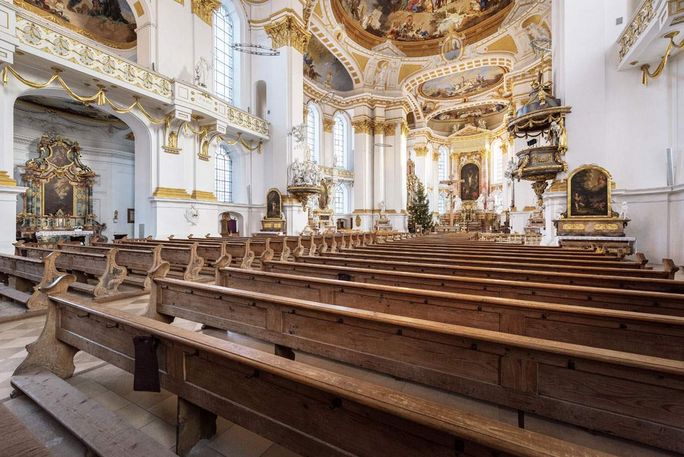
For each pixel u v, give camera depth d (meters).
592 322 2.16
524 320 2.37
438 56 21.78
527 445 0.93
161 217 11.19
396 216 23.61
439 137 31.22
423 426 1.13
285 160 15.30
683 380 1.41
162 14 11.08
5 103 7.85
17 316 4.08
